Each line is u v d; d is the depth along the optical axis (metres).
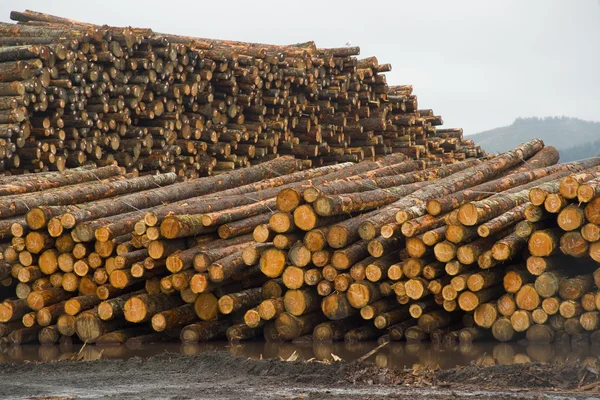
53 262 24.62
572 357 20.27
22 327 24.64
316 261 23.14
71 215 24.11
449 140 48.25
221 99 39.31
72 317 24.11
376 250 23.08
